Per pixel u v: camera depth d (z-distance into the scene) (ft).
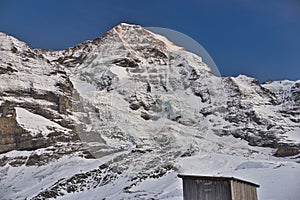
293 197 98.53
